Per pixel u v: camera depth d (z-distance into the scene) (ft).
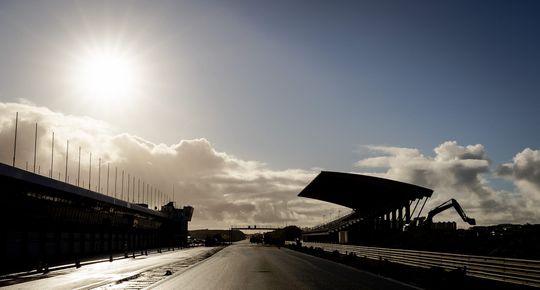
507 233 156.97
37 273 108.47
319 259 170.81
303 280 86.12
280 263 144.36
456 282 73.97
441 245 167.84
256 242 602.44
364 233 282.97
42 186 156.04
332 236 401.29
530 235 129.08
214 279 88.89
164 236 428.15
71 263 146.20
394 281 84.07
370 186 242.99
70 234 200.75
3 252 144.87
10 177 136.36
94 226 228.43
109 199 227.20
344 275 97.81
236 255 211.00
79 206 195.93
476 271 80.74
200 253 244.22
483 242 153.48
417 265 110.42
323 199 311.27
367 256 160.25
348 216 341.00
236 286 75.72
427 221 235.20
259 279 88.48
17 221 152.25
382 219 284.00
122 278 91.09
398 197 250.78
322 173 233.14
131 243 312.71
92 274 104.83
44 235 175.11
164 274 102.47
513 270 70.18
